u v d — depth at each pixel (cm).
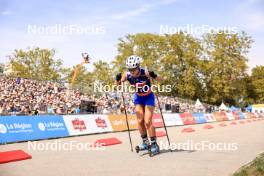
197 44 5247
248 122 2995
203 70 5312
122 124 1755
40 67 4775
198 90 5462
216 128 1902
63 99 1945
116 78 726
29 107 1616
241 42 5547
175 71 5253
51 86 2055
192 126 2266
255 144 941
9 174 495
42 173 504
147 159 649
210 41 5566
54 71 4828
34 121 1166
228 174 505
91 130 1480
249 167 531
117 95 2412
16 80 1875
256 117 5084
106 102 2186
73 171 521
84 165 576
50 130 1227
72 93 2103
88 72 4947
